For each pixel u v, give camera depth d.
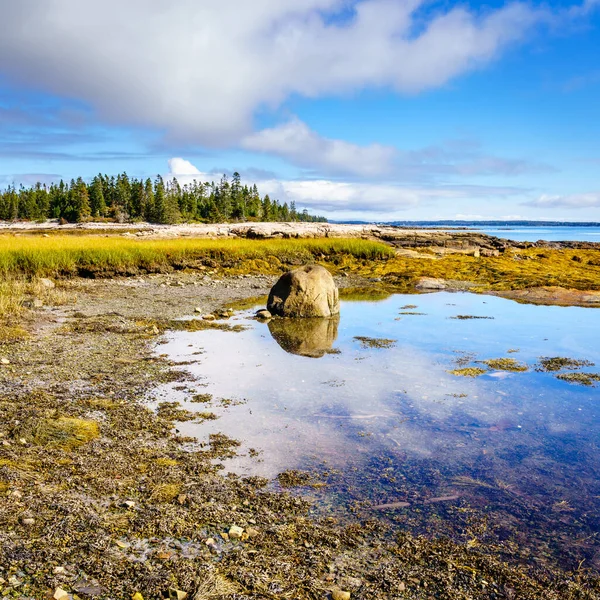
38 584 4.20
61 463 6.62
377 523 5.70
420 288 28.16
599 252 46.50
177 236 52.66
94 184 124.00
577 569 5.01
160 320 17.14
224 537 5.19
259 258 33.62
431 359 13.16
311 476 6.78
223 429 8.30
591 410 9.66
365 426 8.64
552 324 18.09
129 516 5.46
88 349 12.92
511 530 5.68
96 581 4.33
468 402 9.97
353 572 4.79
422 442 8.06
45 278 22.70
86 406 8.96
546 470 7.21
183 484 6.34
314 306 18.91
